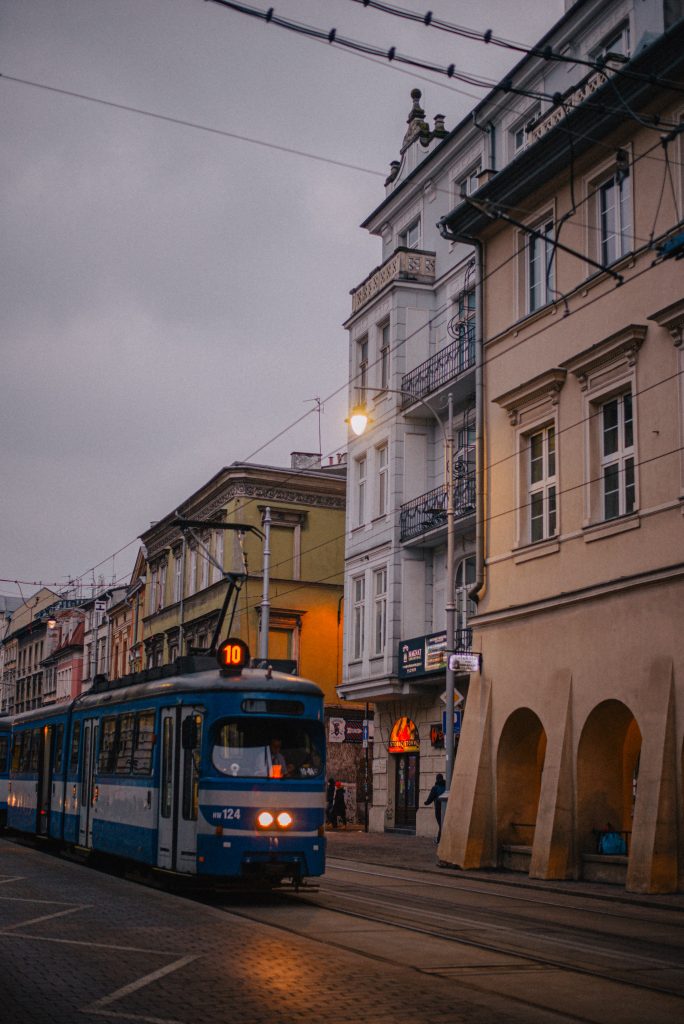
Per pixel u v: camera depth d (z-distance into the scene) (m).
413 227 36.91
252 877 15.31
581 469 21.41
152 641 55.72
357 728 40.78
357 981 9.69
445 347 32.97
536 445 23.44
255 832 15.36
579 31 26.64
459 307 33.38
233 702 15.88
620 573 19.98
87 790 21.45
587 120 21.39
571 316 22.14
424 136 37.12
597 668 20.22
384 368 35.94
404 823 34.47
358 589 36.94
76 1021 7.91
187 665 17.42
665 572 18.66
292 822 15.55
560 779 20.42
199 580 50.31
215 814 15.38
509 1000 9.12
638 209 20.41
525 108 29.61
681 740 17.97
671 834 17.75
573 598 20.98
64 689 76.19
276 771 15.70
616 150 20.92
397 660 33.25
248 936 12.02
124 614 64.12
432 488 34.44
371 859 24.59
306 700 16.23
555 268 22.78
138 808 17.84
